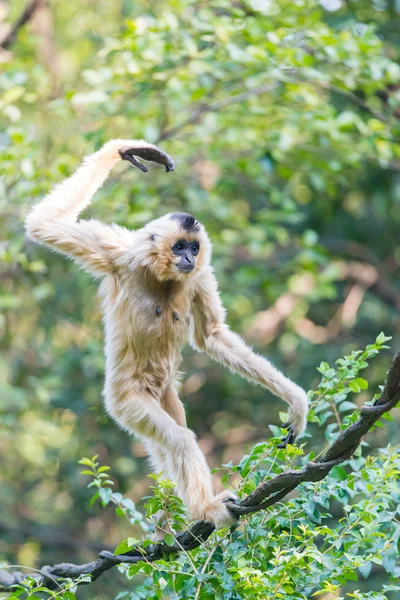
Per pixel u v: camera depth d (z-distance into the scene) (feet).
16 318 64.23
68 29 65.98
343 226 75.87
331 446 21.98
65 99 50.11
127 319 29.48
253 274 61.05
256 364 28.73
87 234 29.58
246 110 54.24
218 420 71.56
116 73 48.85
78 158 55.31
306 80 52.85
